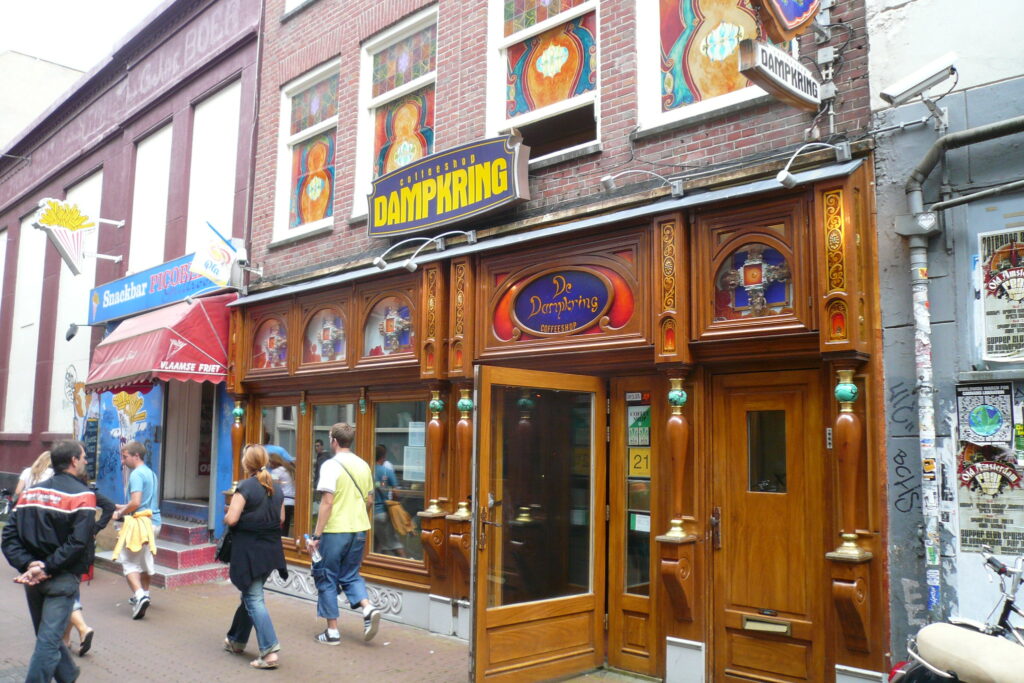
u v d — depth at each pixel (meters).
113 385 11.02
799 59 5.93
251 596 6.56
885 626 5.10
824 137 5.73
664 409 6.40
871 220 5.43
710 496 6.07
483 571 5.88
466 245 7.82
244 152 11.52
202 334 10.55
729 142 6.29
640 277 6.39
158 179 13.79
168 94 13.52
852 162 5.41
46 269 17.69
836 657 5.32
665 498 6.31
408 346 8.39
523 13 8.16
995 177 5.01
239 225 11.39
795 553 5.65
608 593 6.68
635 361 6.46
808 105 5.55
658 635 6.26
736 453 6.00
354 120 9.82
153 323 10.99
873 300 5.35
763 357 5.80
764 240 5.78
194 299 10.70
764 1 4.84
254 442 10.48
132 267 14.17
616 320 6.55
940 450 5.02
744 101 6.18
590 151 7.16
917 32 5.39
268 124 11.13
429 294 7.96
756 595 5.81
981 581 4.79
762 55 5.00
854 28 5.70
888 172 5.41
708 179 6.14
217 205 12.07
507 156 7.47
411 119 9.27
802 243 5.59
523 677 6.04
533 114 7.93
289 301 9.86
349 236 9.55
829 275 5.34
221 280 10.61
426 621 7.96
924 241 5.18
